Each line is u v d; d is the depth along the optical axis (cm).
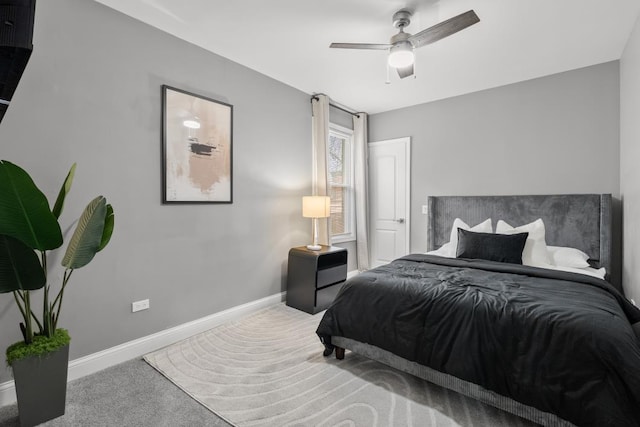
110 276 215
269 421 158
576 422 127
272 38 256
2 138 173
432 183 413
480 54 283
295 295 327
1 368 173
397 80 342
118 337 219
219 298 284
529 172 344
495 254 276
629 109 257
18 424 159
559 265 283
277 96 339
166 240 246
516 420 158
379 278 216
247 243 309
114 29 215
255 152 316
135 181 227
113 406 171
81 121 201
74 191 198
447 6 215
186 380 195
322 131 379
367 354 202
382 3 212
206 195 272
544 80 333
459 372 158
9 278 144
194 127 262
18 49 95
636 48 232
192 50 262
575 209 308
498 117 362
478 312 163
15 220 138
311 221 383
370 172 472
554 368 135
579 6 214
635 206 239
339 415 163
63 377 163
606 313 148
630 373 121
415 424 156
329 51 278
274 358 223
